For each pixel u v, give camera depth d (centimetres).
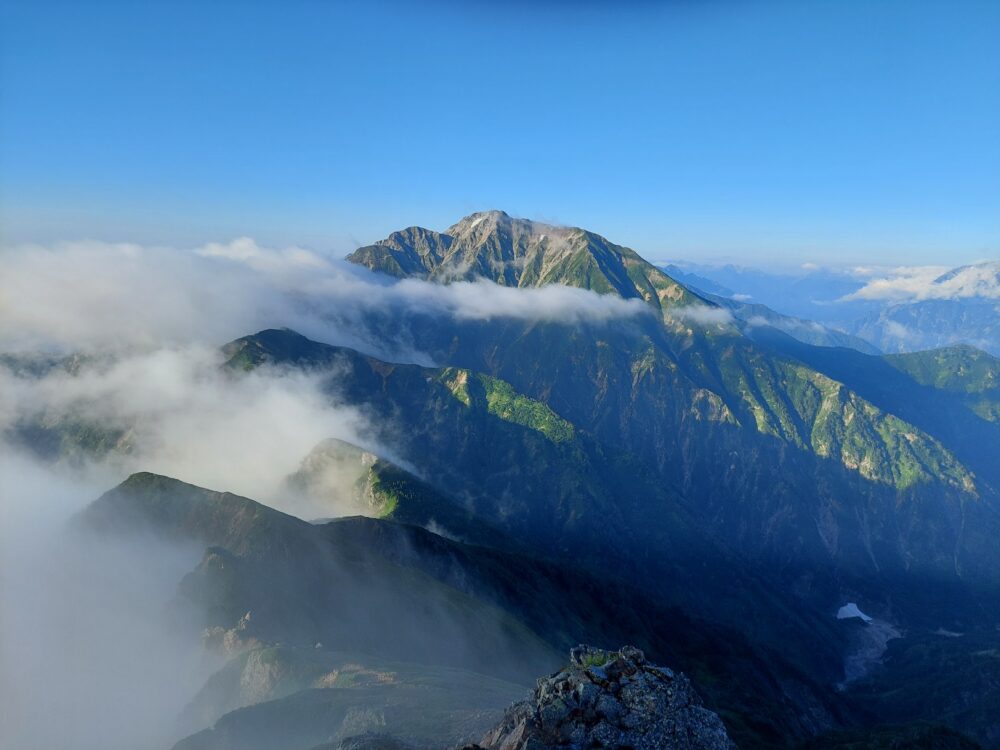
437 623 15475
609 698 4659
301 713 8050
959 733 18388
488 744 4869
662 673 4875
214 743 7856
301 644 12562
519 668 15188
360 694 8506
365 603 15262
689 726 4553
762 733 19650
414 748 5950
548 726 4544
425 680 9275
